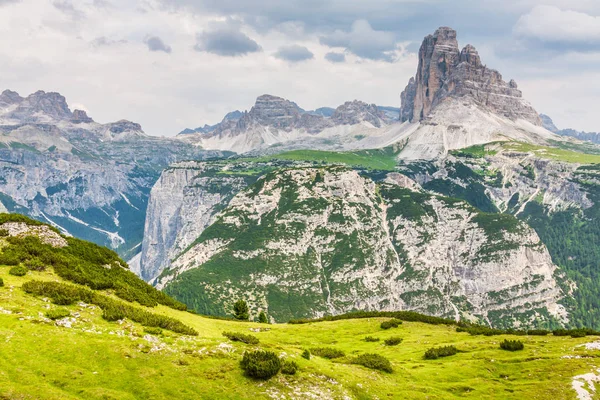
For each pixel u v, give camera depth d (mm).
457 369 67625
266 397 46500
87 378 41094
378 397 53719
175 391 43281
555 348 75125
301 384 50625
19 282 56969
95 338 47562
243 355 52969
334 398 49938
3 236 69312
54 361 41969
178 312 75062
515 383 62844
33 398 36344
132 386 42156
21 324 46219
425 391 58312
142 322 57281
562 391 59219
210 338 58719
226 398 44625
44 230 75062
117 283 71000
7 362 39781
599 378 61906
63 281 63344
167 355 48562
